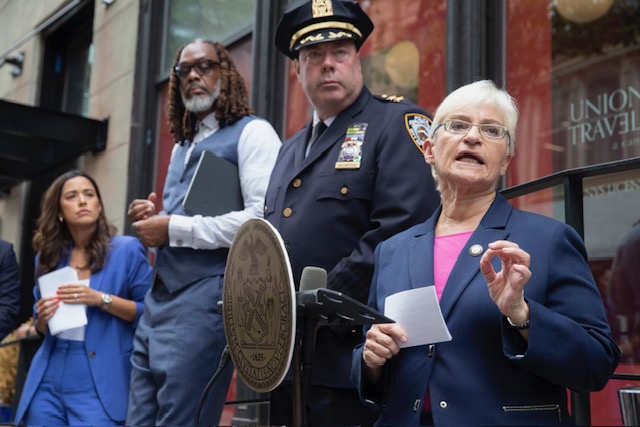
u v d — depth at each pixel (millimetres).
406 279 1803
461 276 1706
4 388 5348
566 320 1533
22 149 7027
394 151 2328
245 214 2729
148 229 2762
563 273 1635
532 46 3461
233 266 1643
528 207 3371
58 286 3148
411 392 1678
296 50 2609
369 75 4211
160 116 6145
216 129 3023
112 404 3076
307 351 1523
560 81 3336
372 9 4250
